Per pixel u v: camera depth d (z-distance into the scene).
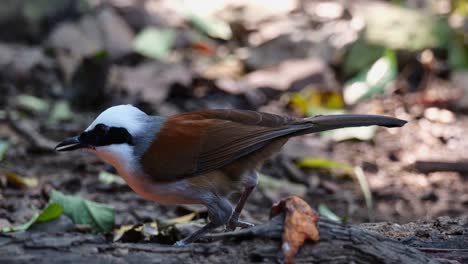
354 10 17.61
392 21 16.39
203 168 8.26
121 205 11.27
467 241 8.18
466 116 15.07
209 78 15.72
